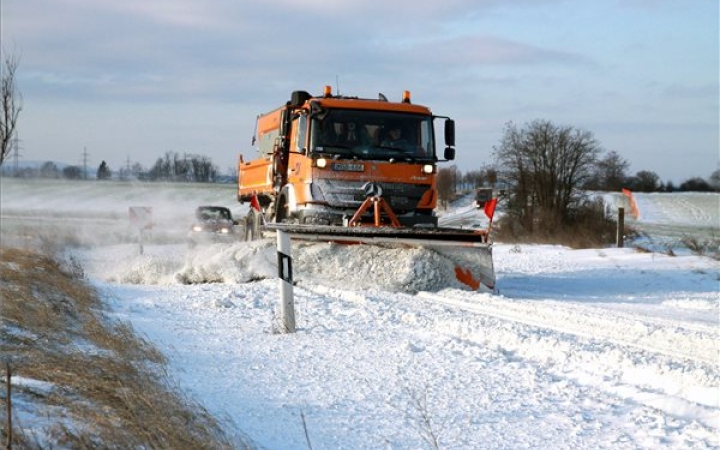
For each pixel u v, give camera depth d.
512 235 36.06
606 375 6.99
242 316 10.38
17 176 68.38
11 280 10.73
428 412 5.83
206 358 7.61
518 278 16.88
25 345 6.88
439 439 5.23
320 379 6.79
